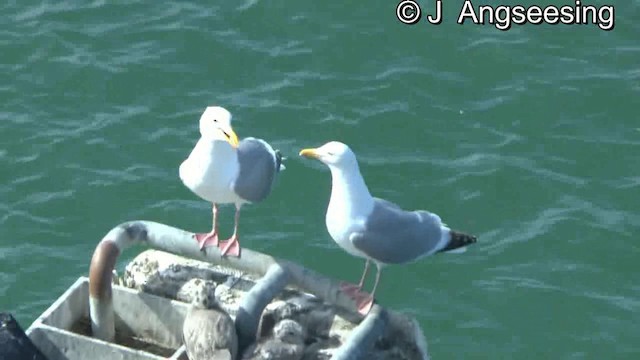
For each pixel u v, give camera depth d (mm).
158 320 16406
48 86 29562
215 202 16797
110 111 28984
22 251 25516
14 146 27859
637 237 26391
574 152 28391
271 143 28219
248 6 31891
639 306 24969
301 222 26344
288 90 29641
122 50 30625
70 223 26203
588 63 30891
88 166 27484
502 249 26016
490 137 28688
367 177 27453
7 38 30844
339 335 15945
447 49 31047
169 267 17031
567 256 25969
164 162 27672
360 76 30188
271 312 16141
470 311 24719
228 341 15008
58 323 16281
